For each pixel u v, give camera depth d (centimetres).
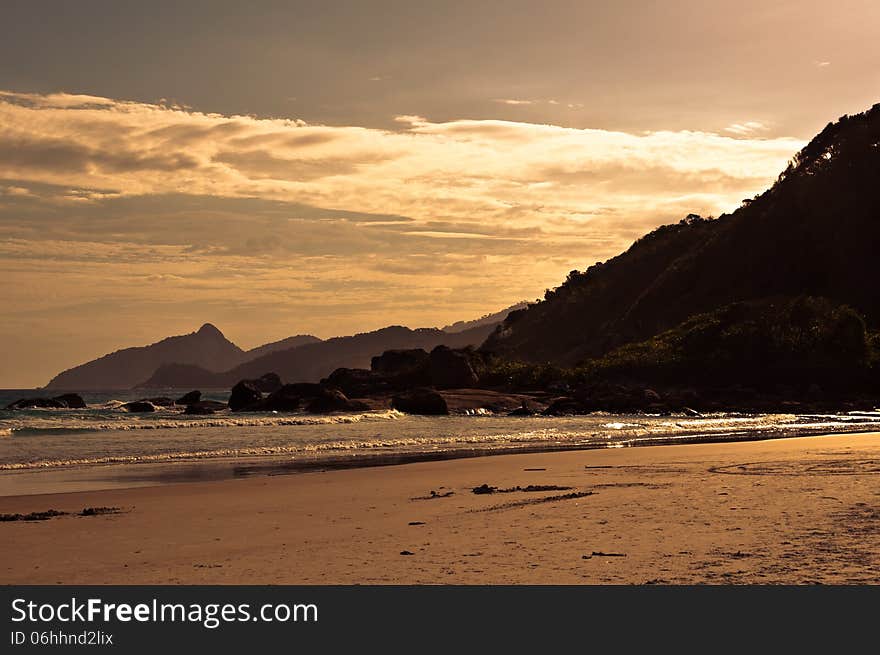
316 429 5134
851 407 8394
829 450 2773
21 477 2456
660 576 966
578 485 1917
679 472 2141
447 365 9812
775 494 1576
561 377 10025
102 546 1278
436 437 4256
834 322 10044
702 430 4859
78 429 5062
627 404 7844
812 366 9600
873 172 14850
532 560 1066
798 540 1119
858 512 1329
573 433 4569
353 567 1072
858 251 14138
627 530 1245
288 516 1570
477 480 2166
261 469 2662
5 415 7125
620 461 2598
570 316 19838
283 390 8662
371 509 1639
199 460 3020
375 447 3600
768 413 7775
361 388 9538
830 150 16200
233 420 5709
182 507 1731
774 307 11581
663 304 16012
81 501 1848
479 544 1188
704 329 10450
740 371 9756
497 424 5800
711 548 1090
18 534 1390
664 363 10038
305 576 1037
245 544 1273
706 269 16000
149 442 3991
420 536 1279
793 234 14938
